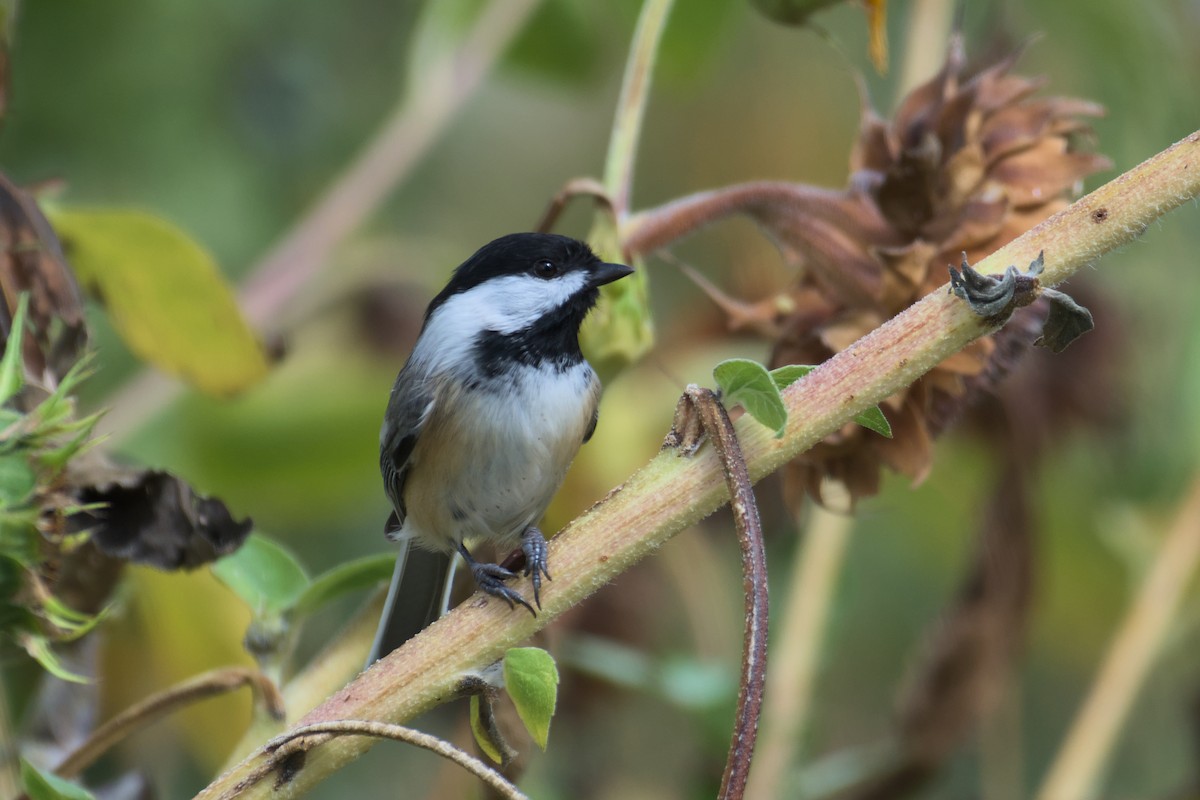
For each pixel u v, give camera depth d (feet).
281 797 11.55
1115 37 24.67
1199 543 22.67
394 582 15.58
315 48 30.04
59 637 11.39
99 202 26.99
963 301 11.91
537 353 20.80
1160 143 24.90
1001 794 23.02
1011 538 21.76
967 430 22.30
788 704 21.36
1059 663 28.91
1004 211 15.10
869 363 12.01
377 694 11.80
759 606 11.09
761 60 29.96
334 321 26.07
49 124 27.12
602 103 33.06
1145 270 25.35
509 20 25.13
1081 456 26.16
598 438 23.85
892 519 28.30
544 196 32.68
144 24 27.53
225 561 14.92
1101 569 26.30
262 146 28.99
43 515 11.27
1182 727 26.55
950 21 25.21
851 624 28.78
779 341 16.21
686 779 23.82
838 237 15.71
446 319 21.12
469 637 11.92
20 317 11.62
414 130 24.84
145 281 18.67
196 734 20.34
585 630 23.63
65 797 12.16
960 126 15.62
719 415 11.86
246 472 24.89
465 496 20.90
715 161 30.35
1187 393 25.16
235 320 19.06
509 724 16.07
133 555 13.82
